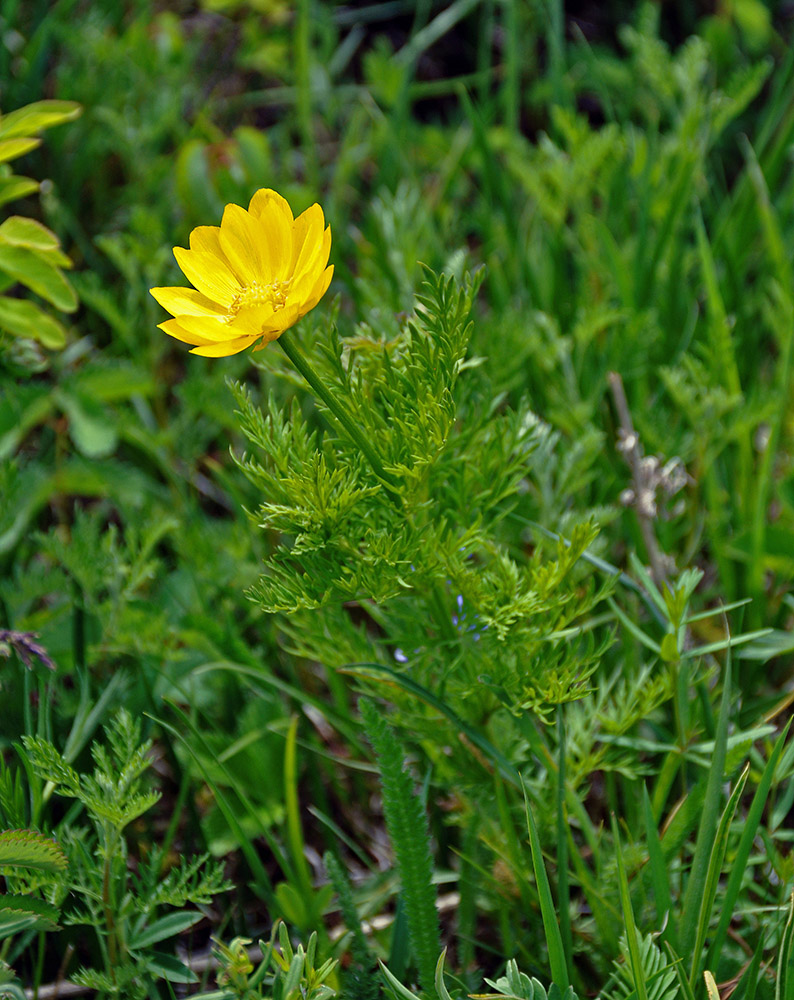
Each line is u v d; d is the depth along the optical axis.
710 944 0.80
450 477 0.83
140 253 1.00
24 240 0.85
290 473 0.77
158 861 0.82
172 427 0.99
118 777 0.80
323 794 0.88
